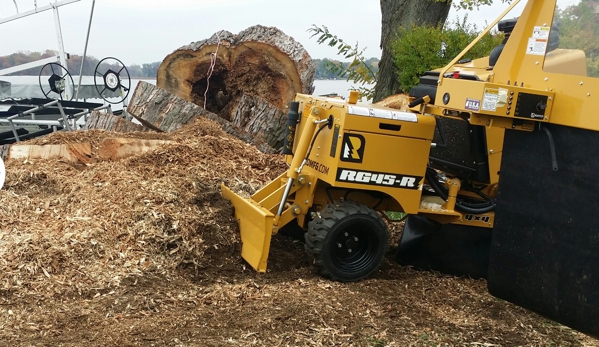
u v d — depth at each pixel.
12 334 3.58
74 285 4.29
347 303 4.26
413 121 4.65
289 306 4.12
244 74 8.66
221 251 5.01
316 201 5.10
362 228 4.82
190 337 3.62
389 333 3.82
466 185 5.25
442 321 4.09
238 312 4.02
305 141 4.84
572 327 3.54
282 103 8.62
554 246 3.58
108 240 4.84
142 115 7.94
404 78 8.20
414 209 4.79
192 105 7.89
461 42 7.88
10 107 9.21
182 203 5.31
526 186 3.75
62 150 6.67
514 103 3.62
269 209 5.11
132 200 5.25
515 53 3.93
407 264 5.42
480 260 5.07
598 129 3.35
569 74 3.56
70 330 3.67
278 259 5.31
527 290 3.77
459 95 3.96
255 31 8.54
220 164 6.40
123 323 3.79
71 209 5.33
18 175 5.95
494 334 3.92
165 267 4.72
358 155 4.57
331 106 4.73
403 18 8.97
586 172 3.41
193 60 8.77
